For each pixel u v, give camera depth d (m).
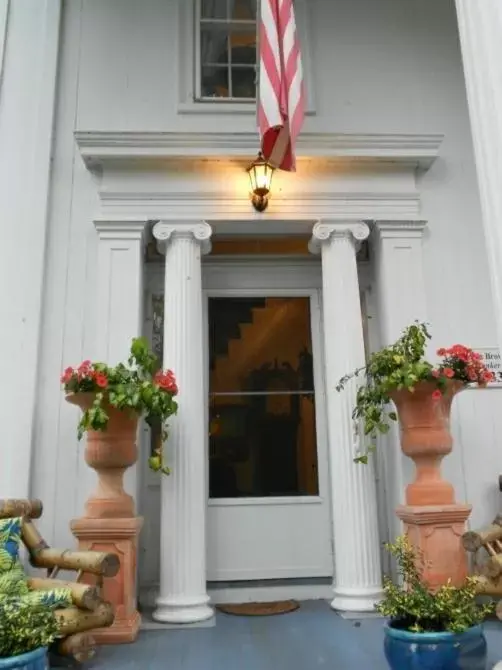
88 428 2.92
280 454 3.91
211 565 3.69
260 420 3.95
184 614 3.15
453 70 4.20
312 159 3.81
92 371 2.96
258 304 4.16
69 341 3.60
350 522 3.38
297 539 3.77
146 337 3.99
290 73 3.18
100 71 4.03
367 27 4.24
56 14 4.09
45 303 3.64
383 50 4.20
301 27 4.18
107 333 3.57
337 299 3.68
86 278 3.69
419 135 3.85
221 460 3.87
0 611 2.06
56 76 3.99
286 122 3.11
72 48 4.07
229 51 4.29
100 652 2.72
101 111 3.97
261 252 4.16
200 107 3.98
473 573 3.13
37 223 3.71
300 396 4.01
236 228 3.88
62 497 3.40
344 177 3.88
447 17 4.30
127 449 3.05
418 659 2.07
